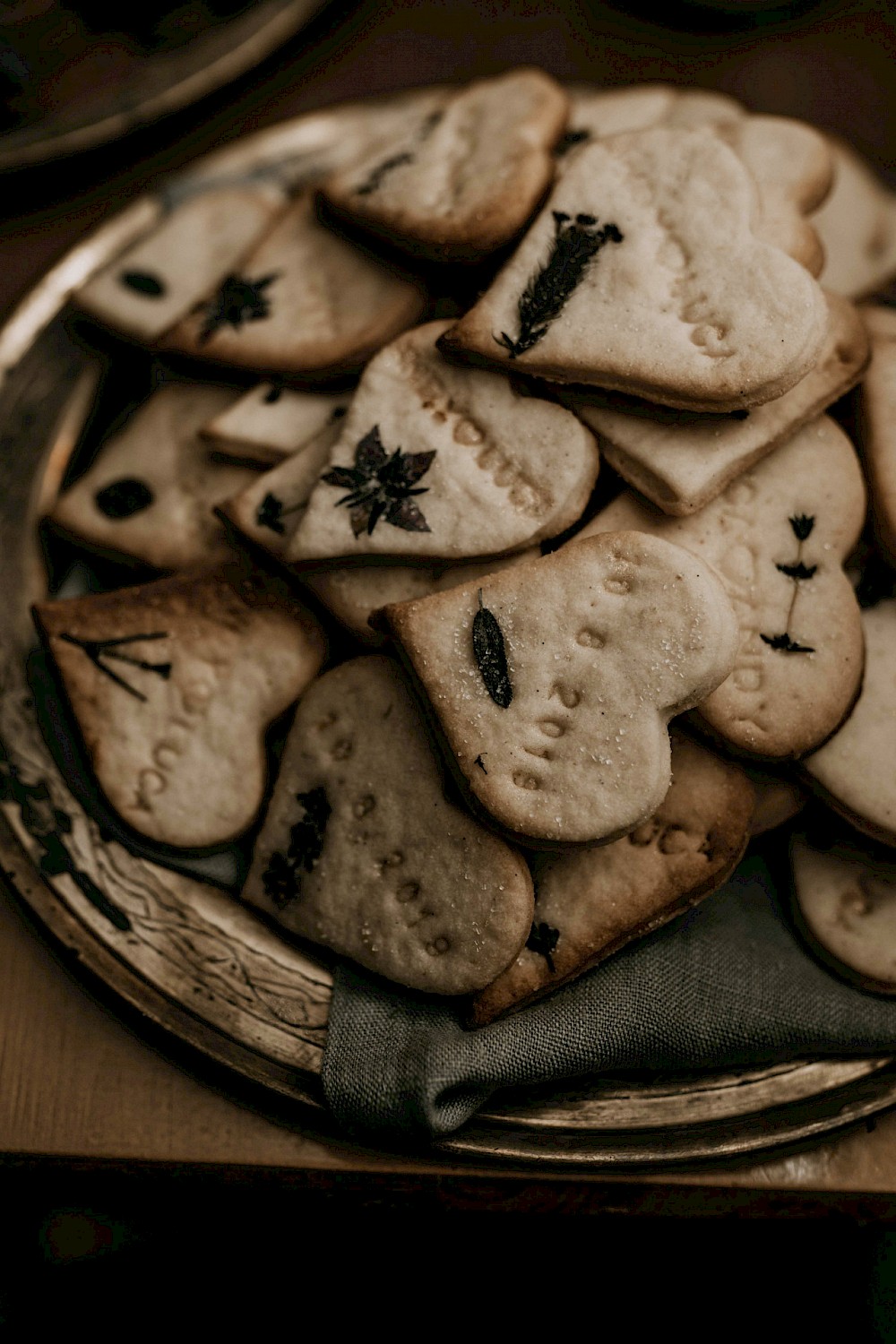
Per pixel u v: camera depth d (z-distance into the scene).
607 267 0.42
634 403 0.42
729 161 0.43
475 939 0.41
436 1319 0.47
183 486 0.46
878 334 0.45
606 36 0.59
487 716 0.40
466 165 0.45
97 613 0.44
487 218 0.43
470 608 0.41
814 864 0.42
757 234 0.42
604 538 0.41
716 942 0.42
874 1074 0.41
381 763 0.42
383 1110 0.40
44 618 0.44
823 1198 0.41
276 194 0.50
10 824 0.44
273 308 0.46
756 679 0.42
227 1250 0.47
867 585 0.43
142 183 0.57
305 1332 0.46
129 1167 0.42
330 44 0.59
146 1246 0.47
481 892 0.41
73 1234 0.47
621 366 0.41
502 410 0.42
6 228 0.56
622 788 0.39
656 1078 0.41
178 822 0.43
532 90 0.46
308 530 0.42
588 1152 0.40
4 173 0.55
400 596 0.42
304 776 0.43
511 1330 0.46
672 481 0.41
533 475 0.42
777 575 0.42
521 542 0.41
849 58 0.58
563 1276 0.47
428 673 0.40
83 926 0.43
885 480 0.43
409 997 0.41
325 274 0.46
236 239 0.49
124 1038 0.43
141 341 0.48
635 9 0.59
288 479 0.44
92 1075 0.42
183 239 0.49
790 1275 0.47
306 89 0.59
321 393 0.46
